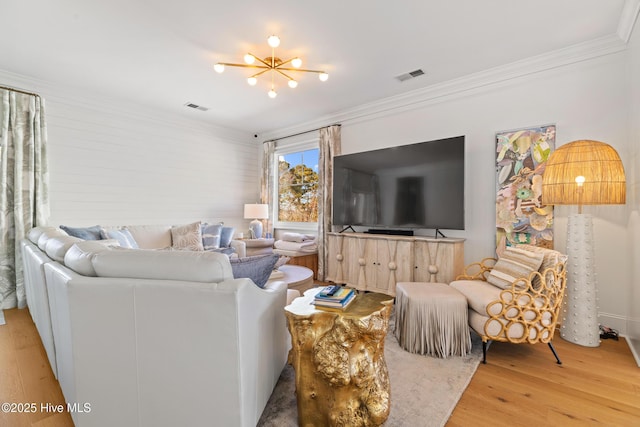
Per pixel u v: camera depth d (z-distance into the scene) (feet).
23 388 5.81
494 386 5.89
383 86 11.57
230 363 3.80
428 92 11.66
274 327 5.46
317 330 4.74
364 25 7.79
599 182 7.17
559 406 5.27
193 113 14.97
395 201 12.10
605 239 8.31
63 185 11.85
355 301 5.33
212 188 16.80
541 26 7.80
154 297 3.92
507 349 7.52
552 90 9.19
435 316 7.18
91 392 4.16
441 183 10.90
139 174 13.98
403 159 11.89
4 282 10.32
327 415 4.62
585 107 8.66
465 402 5.40
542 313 6.71
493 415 5.04
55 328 5.30
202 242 13.82
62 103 11.73
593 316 7.64
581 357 7.06
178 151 15.34
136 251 4.39
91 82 11.39
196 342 3.87
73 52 9.20
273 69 9.60
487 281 8.38
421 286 8.05
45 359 6.91
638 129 7.17
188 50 9.07
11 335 8.17
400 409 5.15
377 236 11.88
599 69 8.46
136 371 4.05
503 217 9.90
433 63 9.78
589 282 7.70
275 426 4.73
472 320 7.20
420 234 11.91
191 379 3.93
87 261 4.36
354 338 4.59
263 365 4.82
